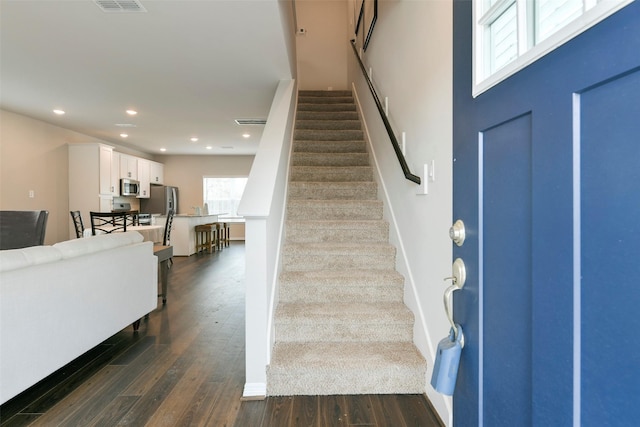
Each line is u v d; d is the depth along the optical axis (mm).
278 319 2033
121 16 2277
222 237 8656
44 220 2975
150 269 2861
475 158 829
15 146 4840
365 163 3695
